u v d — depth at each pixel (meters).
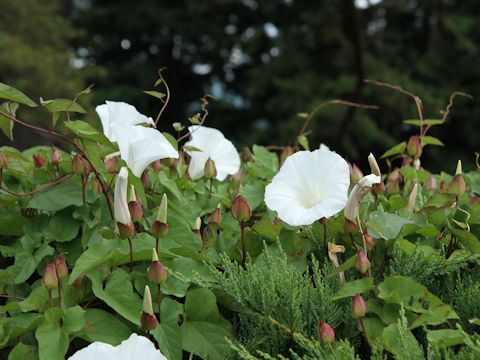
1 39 4.57
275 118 6.88
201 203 0.96
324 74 6.00
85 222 0.84
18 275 0.82
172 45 7.70
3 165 0.85
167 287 0.78
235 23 7.77
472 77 5.91
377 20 5.54
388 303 0.75
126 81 7.45
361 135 5.21
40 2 5.59
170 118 7.73
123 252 0.79
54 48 5.29
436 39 5.96
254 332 0.78
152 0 7.47
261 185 0.97
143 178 0.91
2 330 0.75
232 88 7.77
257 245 0.86
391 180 1.00
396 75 5.34
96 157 0.85
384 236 0.80
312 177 0.79
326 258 0.81
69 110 0.83
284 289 0.76
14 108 0.84
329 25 5.82
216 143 0.98
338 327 0.79
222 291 0.80
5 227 0.87
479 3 6.30
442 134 5.95
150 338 0.79
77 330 0.74
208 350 0.77
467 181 1.05
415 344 0.71
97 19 7.49
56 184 0.86
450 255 0.83
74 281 0.77
